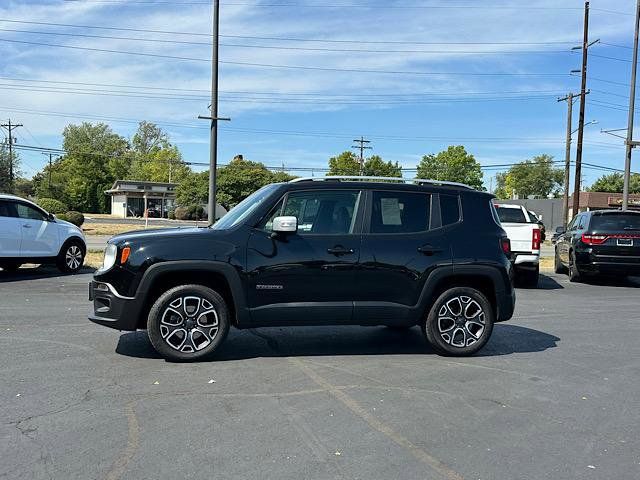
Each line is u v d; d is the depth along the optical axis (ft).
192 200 205.77
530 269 43.34
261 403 15.79
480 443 13.55
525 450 13.23
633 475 12.09
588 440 13.91
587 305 35.50
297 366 19.47
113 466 11.94
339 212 20.65
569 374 19.54
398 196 21.24
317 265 19.86
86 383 17.20
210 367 19.10
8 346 21.44
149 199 244.63
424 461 12.51
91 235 95.81
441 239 21.07
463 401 16.44
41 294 34.42
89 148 336.08
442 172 291.58
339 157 294.66
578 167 110.83
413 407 15.83
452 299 21.13
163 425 14.12
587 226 46.91
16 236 40.68
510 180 376.89
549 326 28.22
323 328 25.77
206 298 19.52
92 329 24.50
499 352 22.44
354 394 16.75
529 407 16.12
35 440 13.14
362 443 13.35
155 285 19.60
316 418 14.82
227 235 19.69
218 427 14.07
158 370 18.62
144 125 367.45
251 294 19.58
